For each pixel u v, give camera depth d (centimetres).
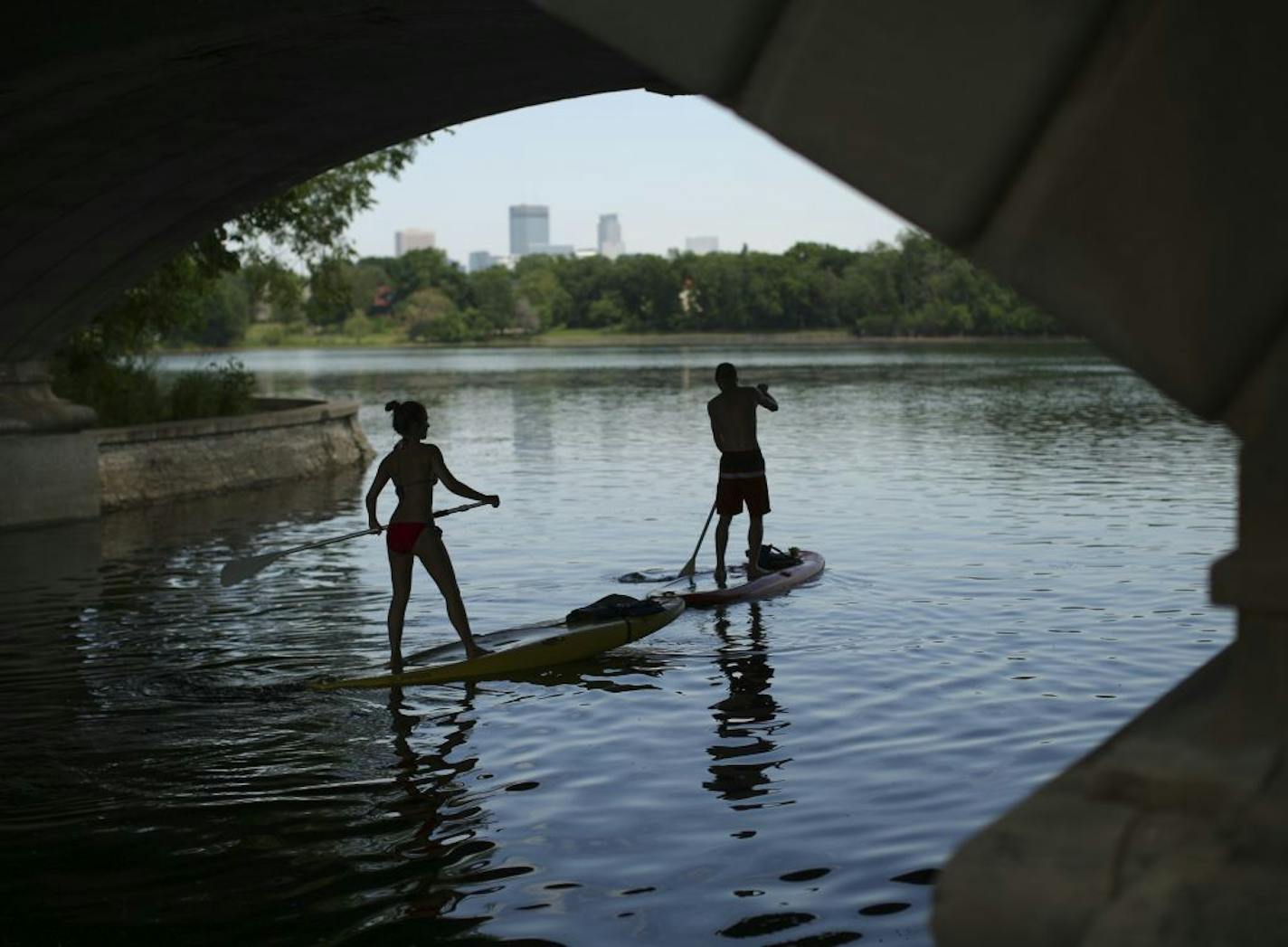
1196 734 256
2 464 1777
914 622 1060
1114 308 253
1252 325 246
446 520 1730
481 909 534
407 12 1096
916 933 502
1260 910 219
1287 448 247
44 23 1000
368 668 959
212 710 855
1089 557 1347
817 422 3288
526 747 756
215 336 14138
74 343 2464
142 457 2027
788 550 1416
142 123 1318
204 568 1436
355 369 8456
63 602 1242
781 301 15875
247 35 1096
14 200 1450
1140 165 244
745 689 869
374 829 629
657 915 523
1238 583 252
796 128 262
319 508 1955
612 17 262
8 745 778
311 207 2759
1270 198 240
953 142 254
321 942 507
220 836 624
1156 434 2861
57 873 583
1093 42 244
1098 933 223
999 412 3597
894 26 252
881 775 688
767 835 607
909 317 14700
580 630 980
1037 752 721
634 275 16950
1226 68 237
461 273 17975
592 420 3625
